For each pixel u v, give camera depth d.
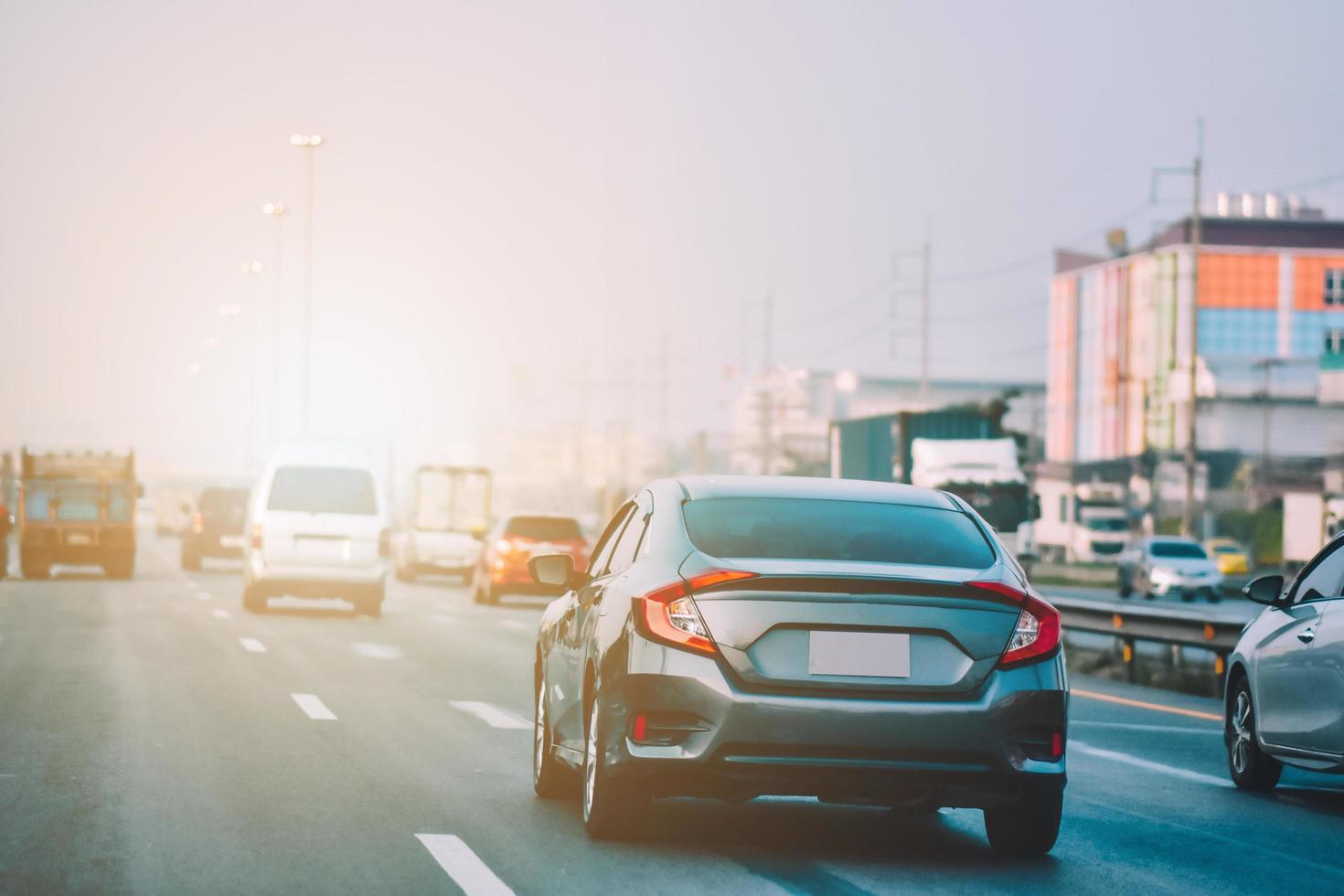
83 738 13.17
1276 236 113.38
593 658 8.89
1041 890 8.21
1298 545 65.56
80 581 40.44
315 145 69.75
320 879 7.96
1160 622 22.42
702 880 8.16
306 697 16.67
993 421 44.31
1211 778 12.97
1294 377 97.12
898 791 8.16
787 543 8.77
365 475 30.88
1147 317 113.56
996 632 8.27
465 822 9.64
